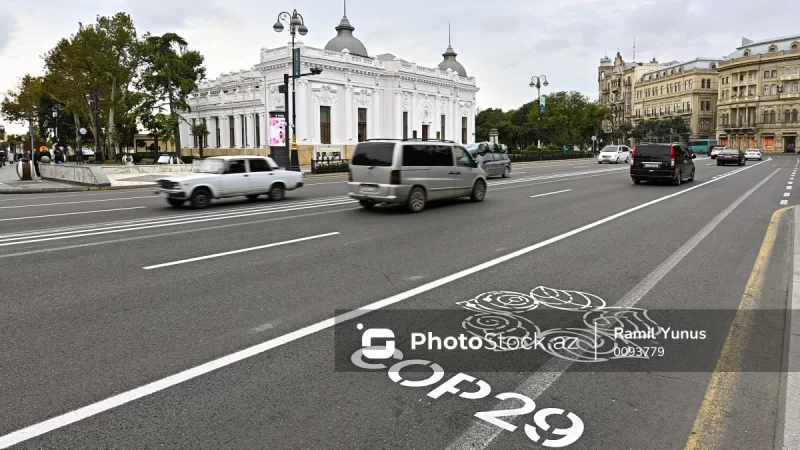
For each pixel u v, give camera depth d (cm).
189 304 563
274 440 311
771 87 9494
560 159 5725
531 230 1038
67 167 2630
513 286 631
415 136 6194
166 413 340
